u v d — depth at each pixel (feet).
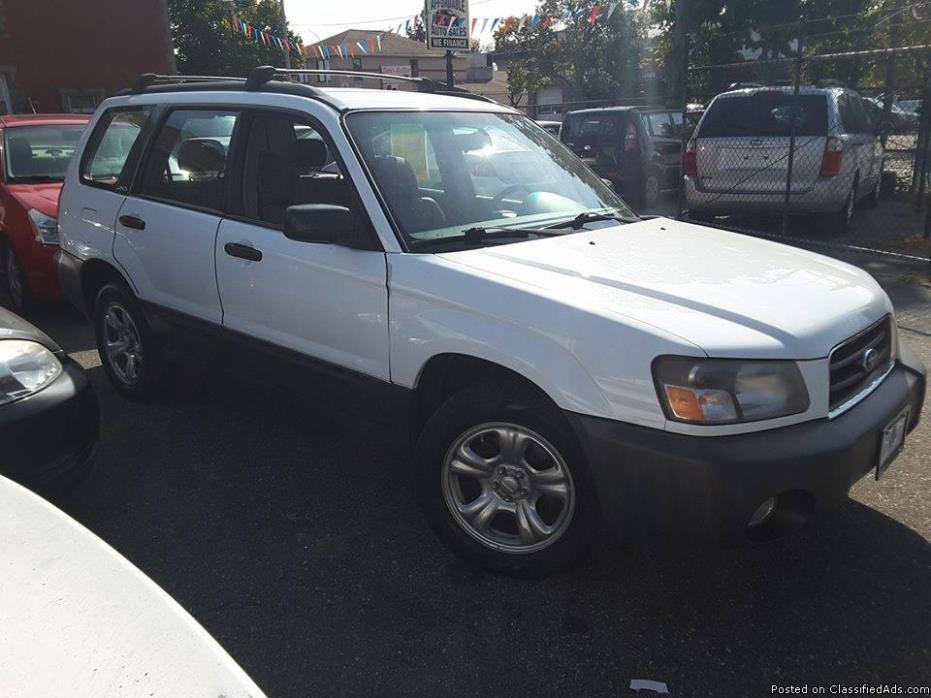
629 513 8.16
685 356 7.74
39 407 9.86
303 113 11.38
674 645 8.34
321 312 10.82
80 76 79.46
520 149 12.87
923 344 18.03
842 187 29.27
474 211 11.11
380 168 10.68
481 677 7.92
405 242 10.03
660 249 10.66
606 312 8.26
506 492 9.32
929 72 33.40
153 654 4.04
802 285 9.43
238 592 9.34
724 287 9.11
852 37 41.93
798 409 7.97
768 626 8.62
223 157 12.55
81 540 4.98
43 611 4.29
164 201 13.62
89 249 15.16
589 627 8.64
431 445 9.65
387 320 9.97
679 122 43.73
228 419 14.56
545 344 8.50
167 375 15.07
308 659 8.20
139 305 14.37
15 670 3.86
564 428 8.57
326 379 11.02
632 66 77.56
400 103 11.96
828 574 9.52
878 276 24.43
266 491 11.82
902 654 8.16
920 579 9.39
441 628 8.66
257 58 104.94
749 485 7.59
